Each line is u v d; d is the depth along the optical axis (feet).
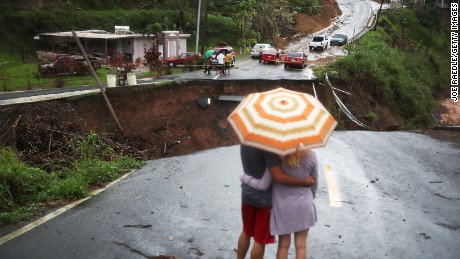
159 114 82.12
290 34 223.71
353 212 20.74
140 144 72.95
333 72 104.17
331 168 28.40
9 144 49.01
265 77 100.63
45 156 46.24
